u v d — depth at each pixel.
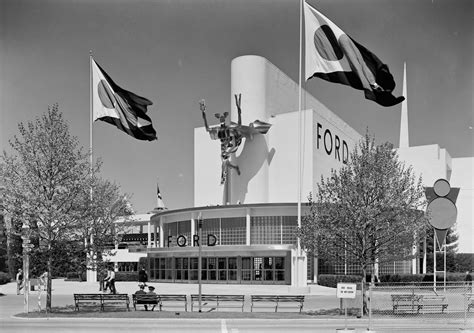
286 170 49.97
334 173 21.30
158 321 18.02
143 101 35.56
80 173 21.00
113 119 35.06
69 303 25.70
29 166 20.34
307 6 27.30
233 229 43.25
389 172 19.94
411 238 19.89
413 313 19.34
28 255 20.52
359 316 18.77
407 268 43.12
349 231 19.56
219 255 42.22
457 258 52.38
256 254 40.81
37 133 20.59
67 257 20.67
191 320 18.14
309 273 41.72
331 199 20.30
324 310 20.91
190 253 43.66
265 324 17.23
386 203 19.53
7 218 20.86
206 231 44.59
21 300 27.34
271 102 51.81
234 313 19.91
